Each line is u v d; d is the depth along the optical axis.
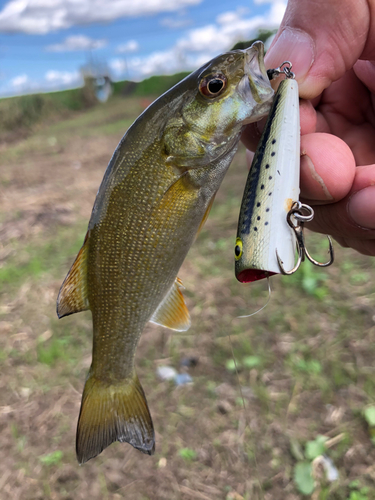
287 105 0.13
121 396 0.17
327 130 0.20
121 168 0.14
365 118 0.20
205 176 0.15
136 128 0.14
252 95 0.14
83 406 0.17
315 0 0.15
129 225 0.15
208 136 0.14
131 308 0.16
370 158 0.20
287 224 0.12
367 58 0.17
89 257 0.16
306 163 0.14
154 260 0.15
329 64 0.16
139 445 0.17
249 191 0.13
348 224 0.16
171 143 0.14
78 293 0.16
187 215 0.15
